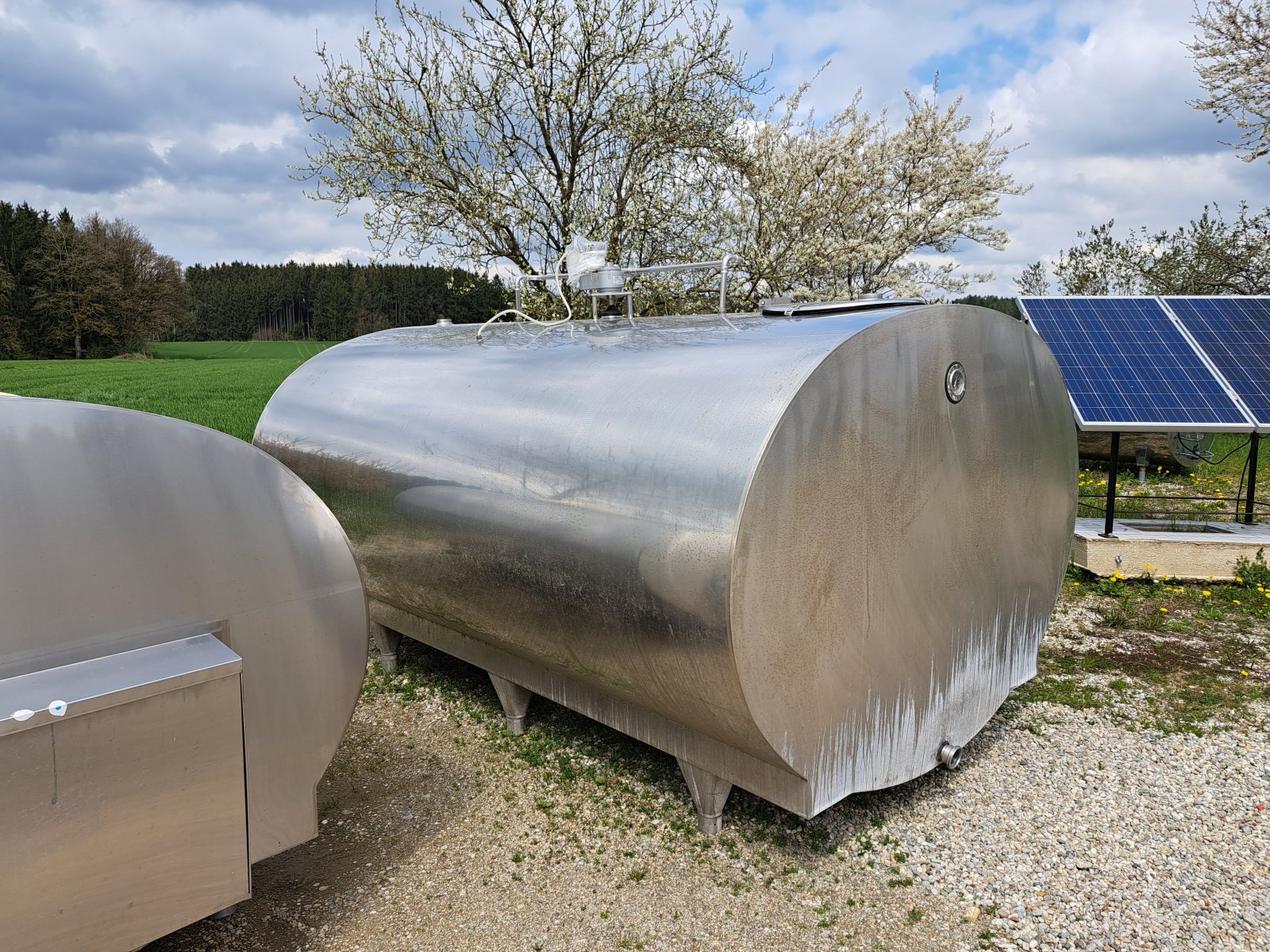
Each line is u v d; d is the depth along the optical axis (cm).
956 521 290
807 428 229
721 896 258
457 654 385
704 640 226
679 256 910
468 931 245
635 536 242
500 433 299
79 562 185
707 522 222
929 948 235
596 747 354
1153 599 531
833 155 1166
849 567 251
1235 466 993
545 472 275
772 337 264
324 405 399
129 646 195
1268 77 1113
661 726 294
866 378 246
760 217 970
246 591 213
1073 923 244
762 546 222
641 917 250
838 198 1176
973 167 1287
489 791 322
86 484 185
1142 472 858
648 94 843
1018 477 320
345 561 231
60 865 180
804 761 247
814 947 236
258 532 213
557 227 877
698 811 292
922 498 273
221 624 209
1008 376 307
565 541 267
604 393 276
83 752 179
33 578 179
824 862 274
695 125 862
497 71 816
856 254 1127
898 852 277
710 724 251
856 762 268
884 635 268
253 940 240
